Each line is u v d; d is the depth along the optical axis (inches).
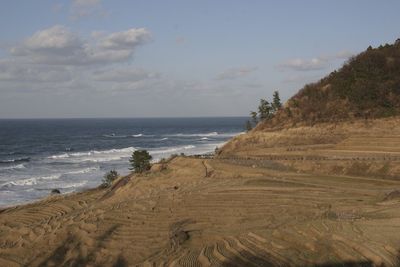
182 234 1089.4
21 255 1187.9
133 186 1868.8
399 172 1542.8
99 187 2181.3
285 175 1656.0
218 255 901.8
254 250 895.7
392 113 2333.9
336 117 2459.4
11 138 6747.1
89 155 4328.3
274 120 2726.4
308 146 2228.1
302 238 916.0
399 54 2726.4
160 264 947.3
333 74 2898.6
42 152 4753.9
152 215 1332.4
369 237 866.8
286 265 808.3
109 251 1120.8
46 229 1380.4
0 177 2942.9
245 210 1259.8
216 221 1208.8
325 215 1067.3
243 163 1929.1
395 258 770.8
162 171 2027.6
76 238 1243.2
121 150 4776.1
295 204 1259.8
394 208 1103.6
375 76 2623.0
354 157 1809.8
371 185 1450.5
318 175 1641.2
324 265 788.6
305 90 2871.6
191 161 2036.2
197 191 1517.0
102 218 1363.2
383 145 2005.4
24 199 2261.3
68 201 1833.2
